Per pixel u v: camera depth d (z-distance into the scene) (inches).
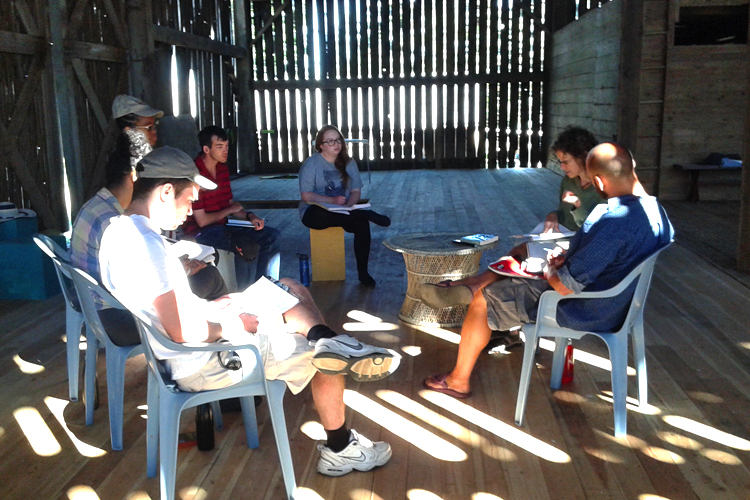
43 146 247.4
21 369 145.6
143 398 130.7
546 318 112.2
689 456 104.2
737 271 210.2
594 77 414.9
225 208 175.2
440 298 123.3
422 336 161.8
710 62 339.3
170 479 86.7
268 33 543.8
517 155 556.7
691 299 183.9
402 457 106.2
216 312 91.0
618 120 366.6
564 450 107.1
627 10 352.5
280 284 103.5
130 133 115.2
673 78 342.0
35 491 99.0
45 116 247.6
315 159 208.8
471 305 124.8
